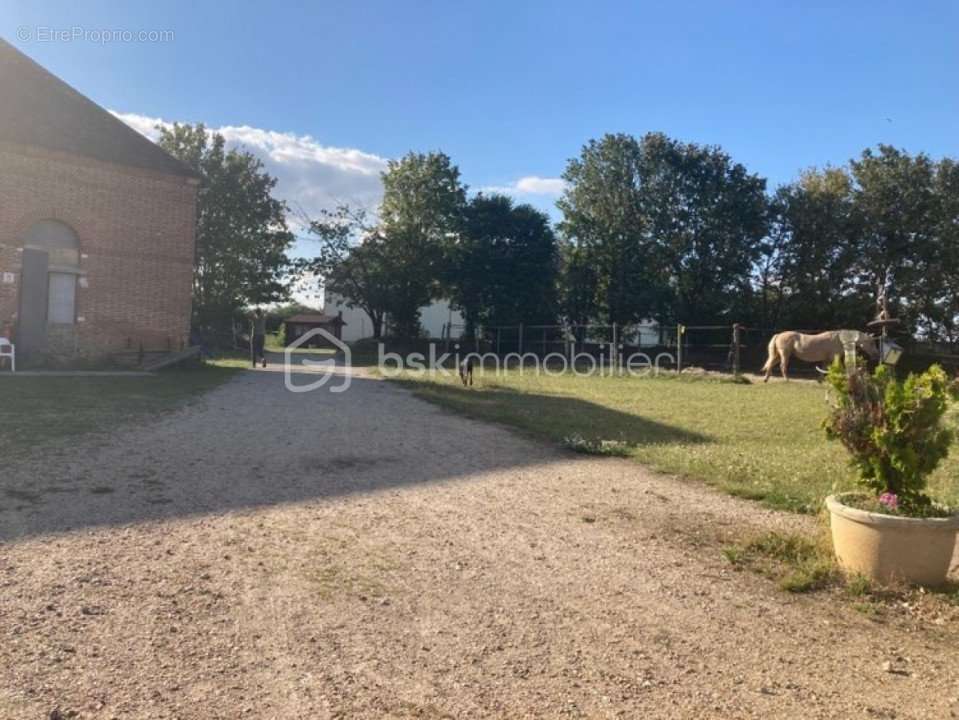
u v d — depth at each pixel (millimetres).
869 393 5145
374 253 44750
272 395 14906
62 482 6441
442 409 13945
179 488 6504
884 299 30812
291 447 8820
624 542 5598
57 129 20078
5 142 18688
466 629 3867
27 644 3404
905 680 3494
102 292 20359
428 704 3078
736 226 39062
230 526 5473
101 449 7965
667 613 4219
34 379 16094
